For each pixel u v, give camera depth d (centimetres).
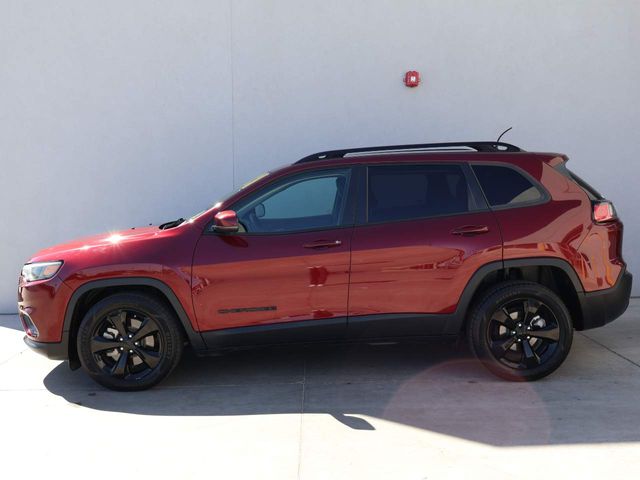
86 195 716
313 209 473
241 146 711
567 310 464
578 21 695
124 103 706
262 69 703
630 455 350
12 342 616
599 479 326
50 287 463
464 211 467
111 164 713
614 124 706
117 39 698
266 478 337
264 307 460
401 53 700
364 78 704
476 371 495
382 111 707
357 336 467
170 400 453
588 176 713
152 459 362
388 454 359
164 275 458
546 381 469
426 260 457
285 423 406
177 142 711
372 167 479
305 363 526
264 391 466
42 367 539
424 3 695
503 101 706
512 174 475
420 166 479
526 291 459
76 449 378
